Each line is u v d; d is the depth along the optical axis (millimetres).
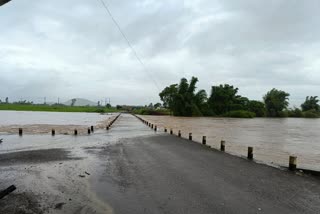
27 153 16156
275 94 120312
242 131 39406
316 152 20859
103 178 10555
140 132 31516
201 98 102125
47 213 7227
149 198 8328
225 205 7805
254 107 114438
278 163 14797
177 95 97938
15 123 44719
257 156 17719
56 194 8703
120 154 15875
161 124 51562
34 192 8891
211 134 33188
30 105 171500
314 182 10516
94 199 8266
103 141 22188
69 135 26766
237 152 18812
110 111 142625
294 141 28391
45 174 11156
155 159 14297
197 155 15812
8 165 12820
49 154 15844
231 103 108000
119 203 7941
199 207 7633
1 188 9320
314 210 7645
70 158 14617
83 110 139250
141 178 10531
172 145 20062
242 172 11766
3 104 172875
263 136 32969
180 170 11812
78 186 9539
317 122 78938
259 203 8047
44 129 33375
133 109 159250
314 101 138000
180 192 8867
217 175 11070
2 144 20328
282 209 7656
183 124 52750
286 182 10414
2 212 7258
